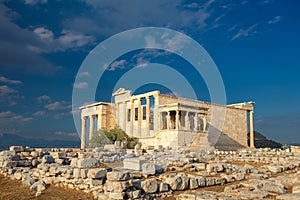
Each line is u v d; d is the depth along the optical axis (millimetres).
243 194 14086
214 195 13711
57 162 23484
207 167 23438
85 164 17125
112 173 14789
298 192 14094
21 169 21938
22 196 16109
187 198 13508
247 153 39062
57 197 15602
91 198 15070
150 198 15297
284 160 31406
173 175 19594
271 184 16359
